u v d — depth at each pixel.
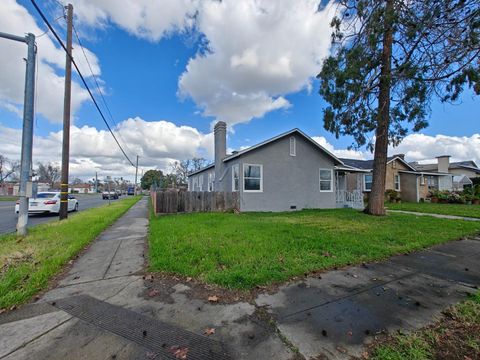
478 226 7.68
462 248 5.21
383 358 1.83
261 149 12.69
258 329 2.22
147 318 2.42
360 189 17.11
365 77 7.83
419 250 5.02
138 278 3.51
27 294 2.90
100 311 2.56
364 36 6.52
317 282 3.32
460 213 11.65
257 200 12.47
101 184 72.94
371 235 6.02
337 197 16.25
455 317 2.44
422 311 2.57
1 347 1.97
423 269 3.90
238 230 6.51
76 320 2.39
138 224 8.78
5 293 2.89
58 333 2.17
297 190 13.73
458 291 3.08
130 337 2.11
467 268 3.95
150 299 2.84
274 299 2.82
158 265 3.87
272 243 5.07
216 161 14.47
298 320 2.38
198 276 3.46
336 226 7.32
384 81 7.00
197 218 9.12
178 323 2.33
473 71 4.04
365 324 2.31
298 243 5.14
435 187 24.64
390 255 4.63
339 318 2.42
